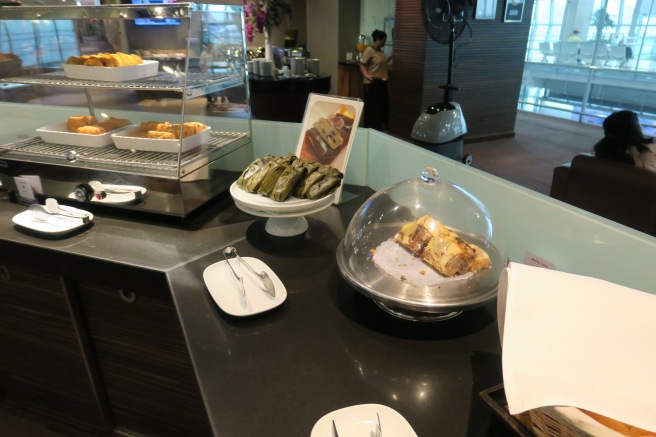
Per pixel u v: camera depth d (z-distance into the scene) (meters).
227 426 0.65
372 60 5.14
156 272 1.07
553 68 6.11
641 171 1.96
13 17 1.41
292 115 4.43
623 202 2.02
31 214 1.31
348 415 0.64
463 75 4.60
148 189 1.29
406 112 4.85
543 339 0.53
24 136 1.55
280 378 0.74
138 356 1.33
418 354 0.80
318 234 1.26
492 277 0.85
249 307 0.90
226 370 0.76
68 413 1.58
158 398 1.39
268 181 1.16
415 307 0.78
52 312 1.36
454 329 0.86
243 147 1.60
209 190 1.42
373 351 0.80
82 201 1.37
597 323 0.54
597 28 5.47
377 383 0.73
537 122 5.59
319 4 6.43
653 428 0.44
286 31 6.73
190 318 0.90
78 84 1.38
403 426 0.62
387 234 0.97
